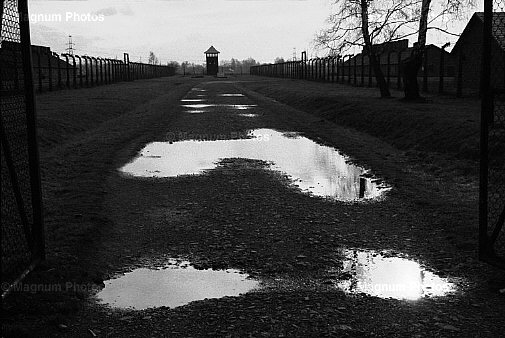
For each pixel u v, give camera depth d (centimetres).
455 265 600
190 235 721
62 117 1825
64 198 881
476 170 1034
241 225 764
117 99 2797
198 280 570
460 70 2394
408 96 2230
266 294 532
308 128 1922
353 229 742
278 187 1005
